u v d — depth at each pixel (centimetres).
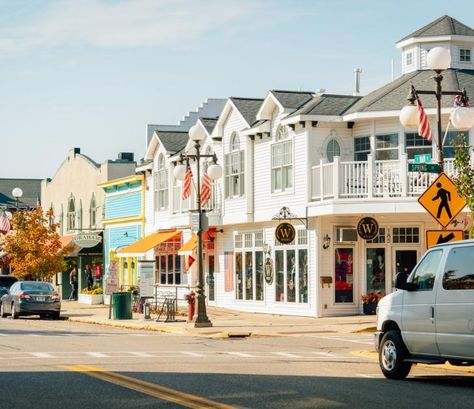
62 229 6353
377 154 3347
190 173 3694
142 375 1545
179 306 4359
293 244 3522
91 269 5809
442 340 1442
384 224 3334
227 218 3909
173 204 4478
